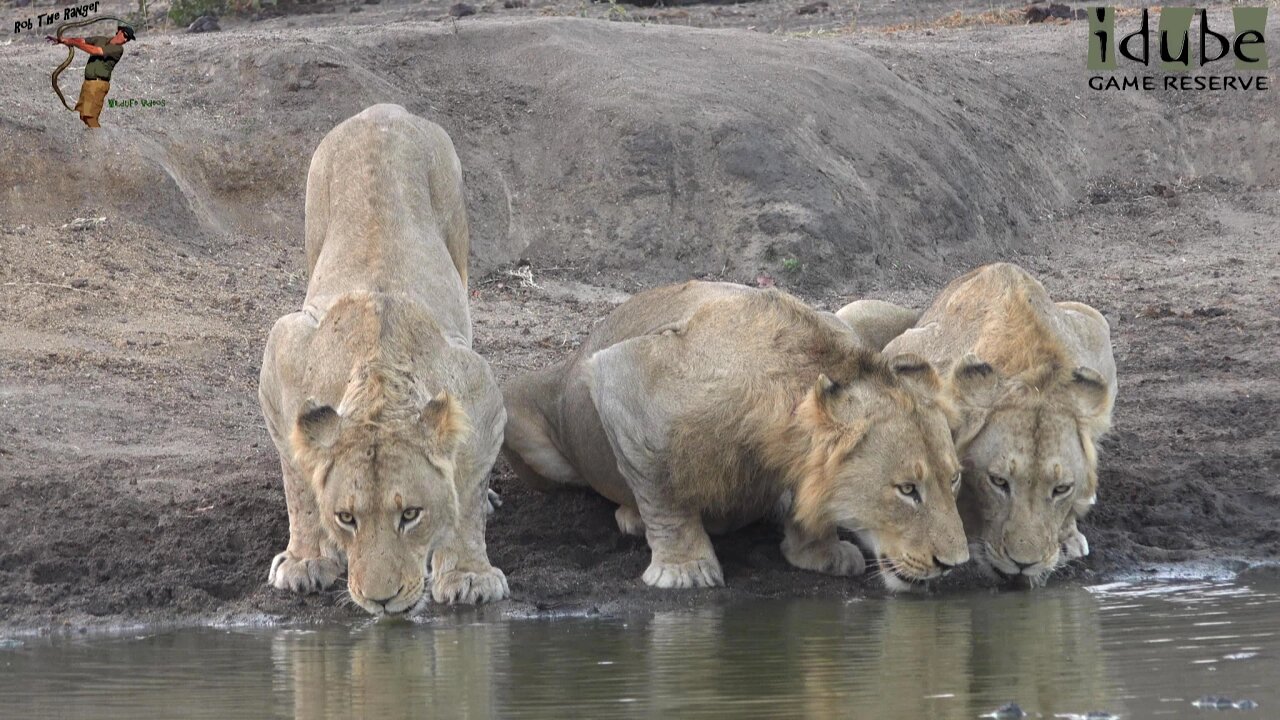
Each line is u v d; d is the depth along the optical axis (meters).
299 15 37.78
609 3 39.44
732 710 8.10
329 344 10.62
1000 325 11.92
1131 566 12.19
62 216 19.92
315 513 11.39
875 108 25.72
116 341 17.12
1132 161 29.02
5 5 39.25
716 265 22.17
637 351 11.53
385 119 12.98
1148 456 14.96
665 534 11.72
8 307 17.44
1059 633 9.97
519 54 25.48
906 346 12.51
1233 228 26.11
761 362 11.11
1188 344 19.28
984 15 37.72
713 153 23.20
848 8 40.47
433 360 10.62
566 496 13.66
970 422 11.16
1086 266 24.17
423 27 26.16
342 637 10.25
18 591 11.34
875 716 7.93
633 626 10.45
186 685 8.93
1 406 14.95
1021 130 28.25
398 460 9.77
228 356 17.22
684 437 11.27
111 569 11.77
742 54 26.28
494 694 8.55
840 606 11.02
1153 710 8.02
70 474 13.50
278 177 21.98
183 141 21.84
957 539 10.57
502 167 23.41
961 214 24.55
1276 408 16.50
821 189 22.84
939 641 9.80
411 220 12.42
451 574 11.11
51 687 8.92
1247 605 10.78
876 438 10.66
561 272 22.12
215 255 20.39
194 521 12.54
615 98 24.09
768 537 12.82
